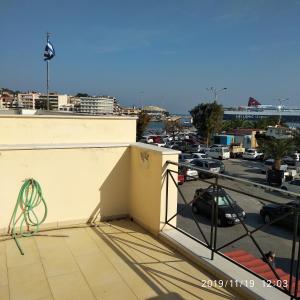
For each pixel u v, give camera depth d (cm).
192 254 401
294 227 287
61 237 471
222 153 3981
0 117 467
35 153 477
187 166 422
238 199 1473
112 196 545
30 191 478
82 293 335
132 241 462
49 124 503
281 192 282
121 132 561
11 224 471
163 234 460
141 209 519
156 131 7450
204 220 895
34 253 421
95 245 448
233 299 322
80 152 509
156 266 390
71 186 509
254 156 3991
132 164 543
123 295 332
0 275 367
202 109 4534
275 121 6531
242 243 993
